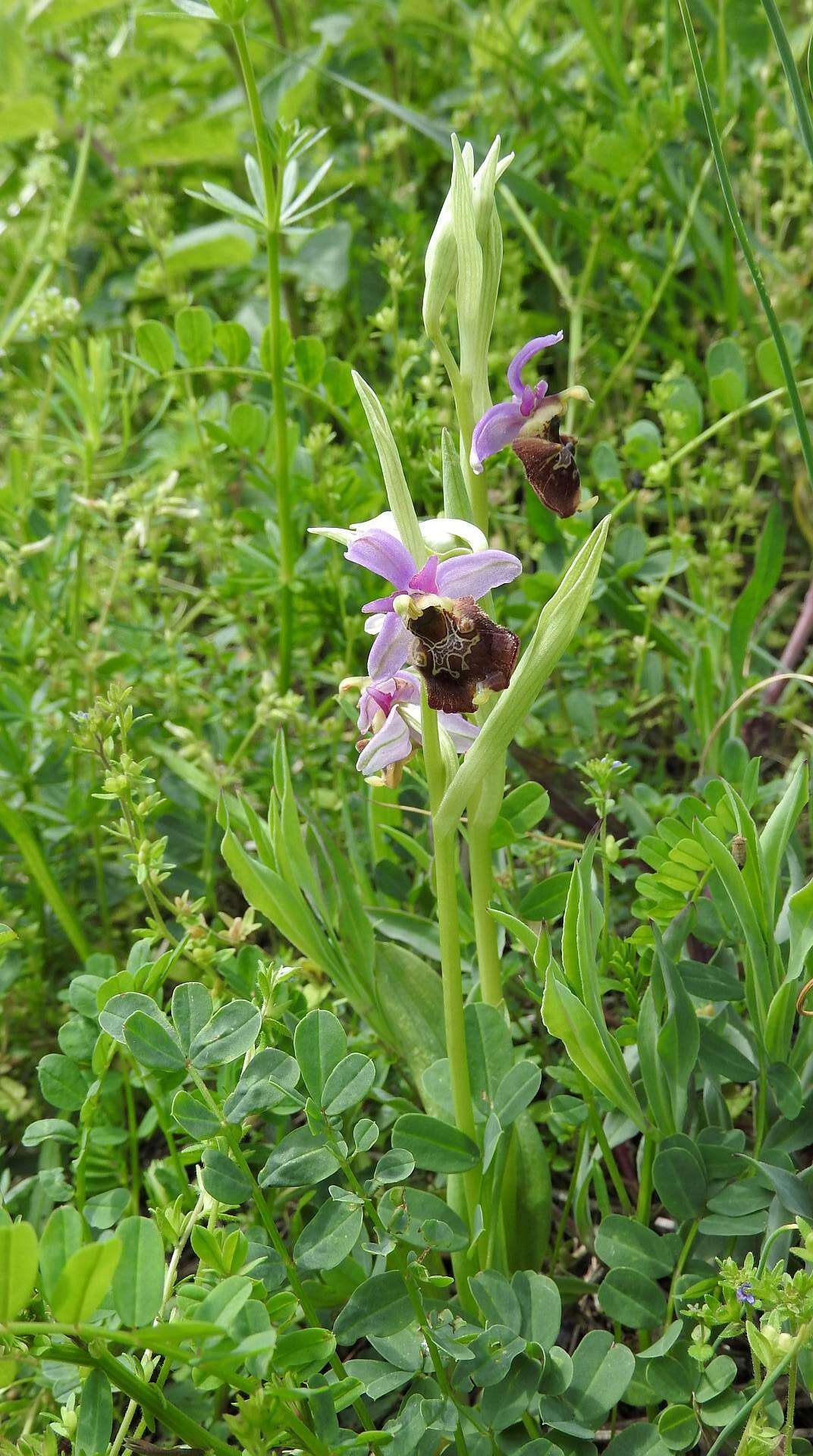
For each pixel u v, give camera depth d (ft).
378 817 1.54
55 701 1.75
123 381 2.29
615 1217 1.28
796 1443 1.23
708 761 1.69
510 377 1.29
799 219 2.47
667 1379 1.24
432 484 1.80
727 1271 1.18
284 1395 1.11
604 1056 1.26
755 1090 1.38
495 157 1.27
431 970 1.45
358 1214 1.19
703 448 2.20
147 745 1.76
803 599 2.10
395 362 1.77
